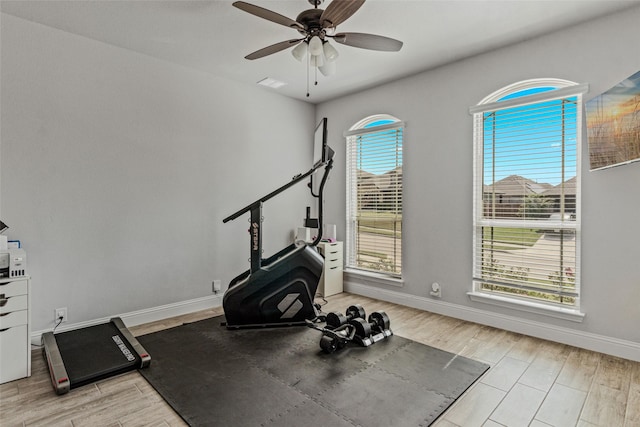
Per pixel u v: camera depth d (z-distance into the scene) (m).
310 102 4.96
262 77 3.99
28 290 2.34
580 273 2.84
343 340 2.76
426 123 3.80
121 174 3.25
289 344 2.89
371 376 2.35
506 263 3.28
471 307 3.49
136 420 1.88
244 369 2.45
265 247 4.44
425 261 3.84
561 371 2.44
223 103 3.98
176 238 3.63
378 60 3.49
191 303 3.75
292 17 2.70
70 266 2.98
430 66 3.66
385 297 4.22
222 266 4.01
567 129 2.91
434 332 3.18
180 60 3.52
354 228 4.66
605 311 2.72
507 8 2.55
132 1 2.48
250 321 3.26
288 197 4.70
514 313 3.21
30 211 2.78
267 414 1.93
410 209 3.96
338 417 1.90
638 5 2.53
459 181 3.55
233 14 2.66
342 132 4.71
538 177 3.07
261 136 4.38
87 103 3.05
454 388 2.20
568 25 2.82
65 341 2.74
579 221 2.86
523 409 2.00
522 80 3.10
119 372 2.36
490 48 3.23
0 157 2.65
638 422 1.87
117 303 3.25
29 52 2.76
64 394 2.13
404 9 2.56
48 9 2.59
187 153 3.69
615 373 2.40
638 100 2.25
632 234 2.59
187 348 2.80
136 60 3.32
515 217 3.22
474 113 3.39
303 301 3.37
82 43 3.01
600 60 2.70
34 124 2.79
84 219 3.05
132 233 3.33
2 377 2.25
